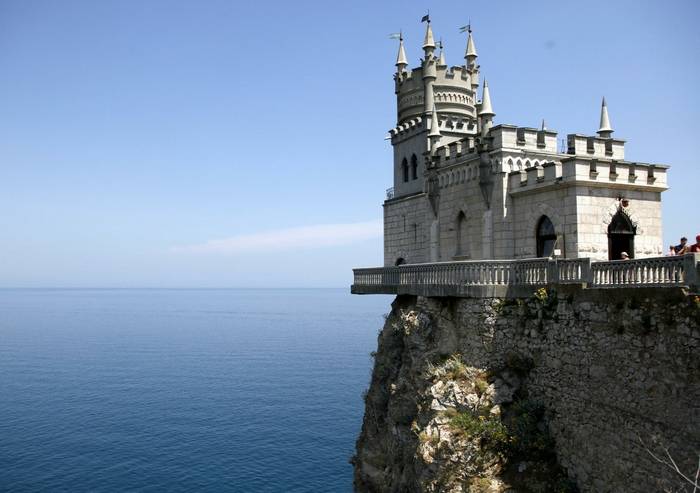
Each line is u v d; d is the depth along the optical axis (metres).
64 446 51.84
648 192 29.42
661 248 29.80
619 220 28.94
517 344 24.86
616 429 19.66
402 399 29.94
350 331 166.00
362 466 35.62
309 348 123.00
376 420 35.31
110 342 134.88
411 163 42.12
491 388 24.67
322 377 85.94
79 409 65.44
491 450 23.31
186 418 61.62
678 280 17.78
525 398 24.11
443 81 44.19
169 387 78.56
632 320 19.25
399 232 42.75
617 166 28.31
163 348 123.50
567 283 22.52
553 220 28.78
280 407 66.62
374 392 35.81
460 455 23.48
